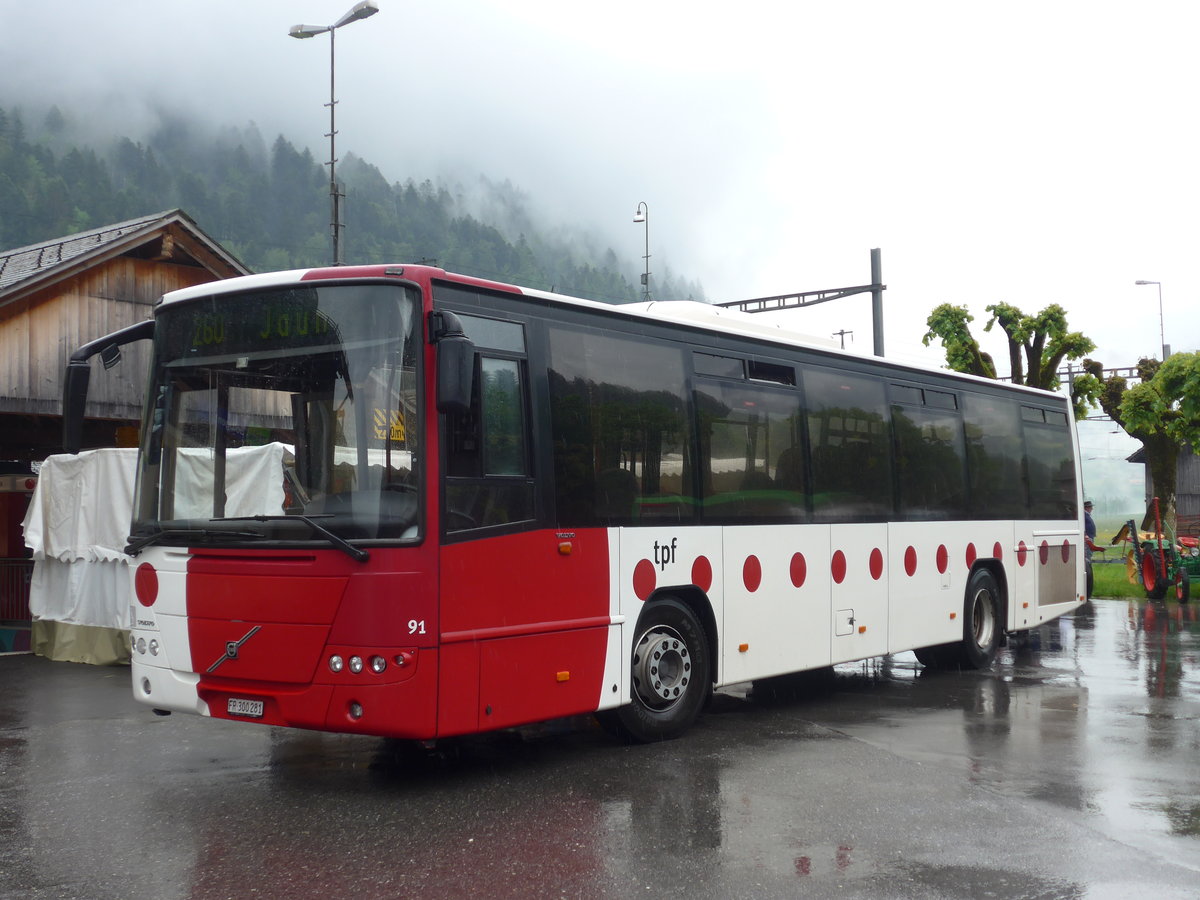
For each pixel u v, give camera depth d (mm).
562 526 7531
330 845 5789
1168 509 33219
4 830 6078
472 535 6832
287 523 6641
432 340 6656
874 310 28734
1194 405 24812
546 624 7320
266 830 6059
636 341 8406
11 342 17000
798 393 10062
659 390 8547
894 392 11430
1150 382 27625
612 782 7145
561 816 6336
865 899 5027
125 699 10320
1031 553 13672
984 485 12812
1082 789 7012
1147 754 8047
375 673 6387
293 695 6559
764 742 8453
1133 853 5723
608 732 8641
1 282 17438
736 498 9203
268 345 6977
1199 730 8969
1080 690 11172
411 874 5332
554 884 5195
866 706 10195
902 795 6840
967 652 12414
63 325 17625
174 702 7109
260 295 7062
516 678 7074
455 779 7223
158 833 6012
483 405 7066
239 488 6941
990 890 5156
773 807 6547
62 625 13156
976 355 30750
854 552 10555
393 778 7262
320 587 6488
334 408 6695
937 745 8352
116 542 12508
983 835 6008
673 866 5465
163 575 7172
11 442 19562
